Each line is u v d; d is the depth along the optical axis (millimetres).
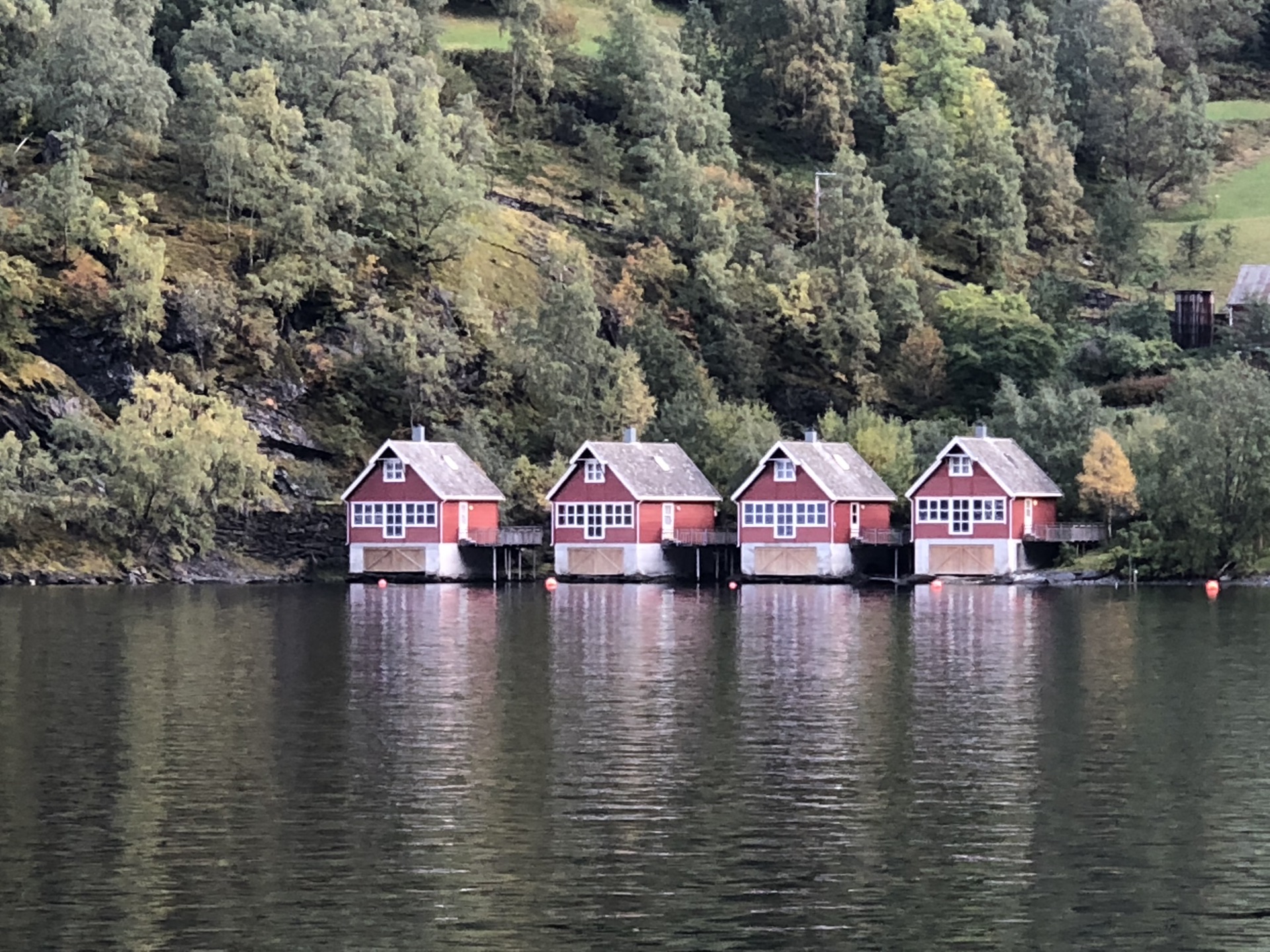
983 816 53312
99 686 79062
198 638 100188
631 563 153375
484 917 44219
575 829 51844
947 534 148500
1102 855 49312
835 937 42969
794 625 108125
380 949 42062
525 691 77312
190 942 42500
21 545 150500
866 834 51406
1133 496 148000
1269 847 50094
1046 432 158375
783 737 65500
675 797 55719
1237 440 140500
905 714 70812
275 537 160375
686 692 76875
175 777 58438
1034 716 70312
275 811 53875
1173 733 66312
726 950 42125
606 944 42406
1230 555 141750
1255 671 83500
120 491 153375
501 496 160750
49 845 50125
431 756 61906
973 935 43062
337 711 71500
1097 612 115750
